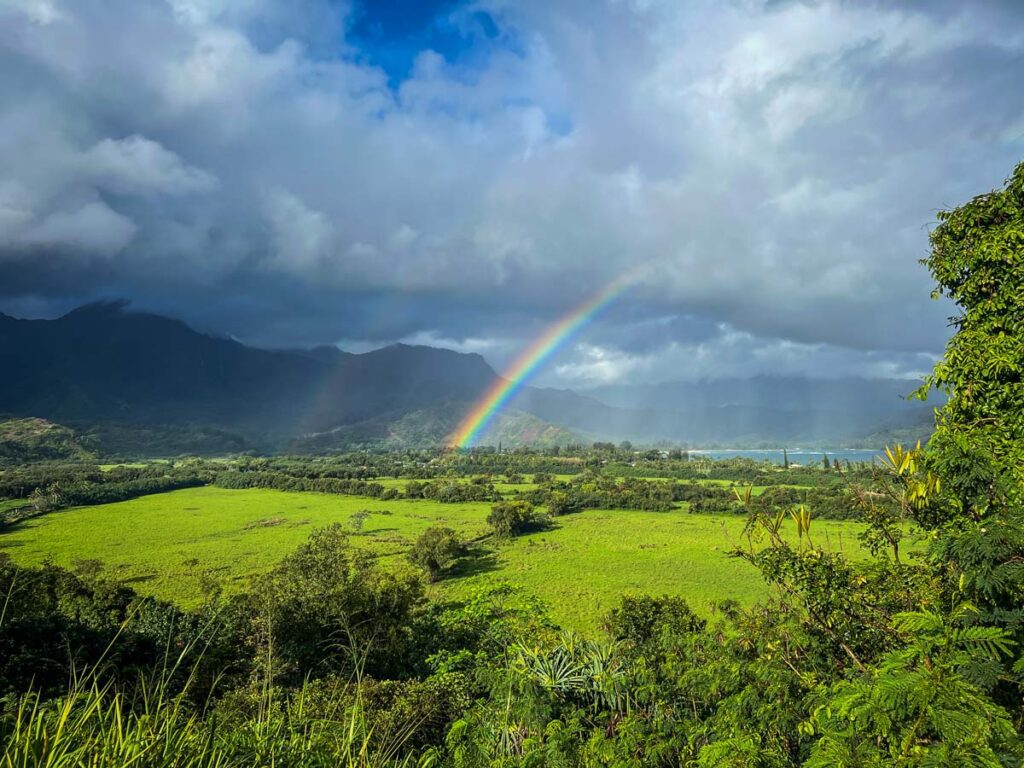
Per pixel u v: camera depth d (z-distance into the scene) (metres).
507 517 57.81
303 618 15.13
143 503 86.62
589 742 3.94
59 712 2.00
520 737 4.67
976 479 3.56
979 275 5.67
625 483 88.19
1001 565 2.84
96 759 1.88
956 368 5.54
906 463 3.90
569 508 74.00
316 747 2.56
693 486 83.25
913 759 2.07
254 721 2.57
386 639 15.23
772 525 4.08
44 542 55.34
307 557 20.55
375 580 19.22
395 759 3.39
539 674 5.29
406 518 69.75
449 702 6.82
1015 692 2.76
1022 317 5.26
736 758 2.92
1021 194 5.50
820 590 3.79
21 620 10.00
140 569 43.09
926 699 2.09
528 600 9.79
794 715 3.41
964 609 2.74
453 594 35.69
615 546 52.53
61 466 137.25
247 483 110.69
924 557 3.77
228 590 29.98
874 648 3.69
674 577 41.34
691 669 4.41
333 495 96.50
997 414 5.17
